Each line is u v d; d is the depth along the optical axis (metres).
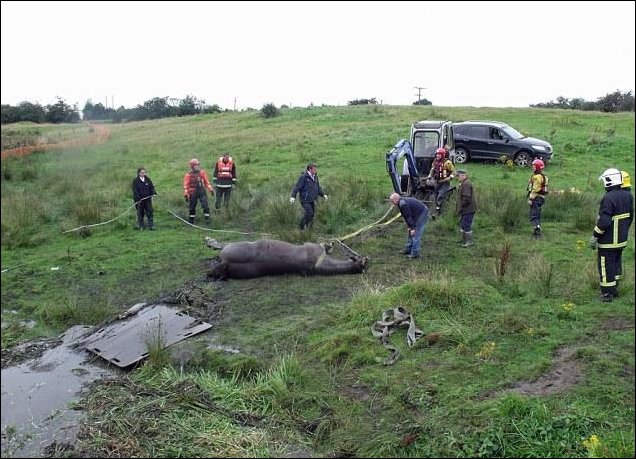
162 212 13.43
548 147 17.77
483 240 10.67
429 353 6.48
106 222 12.11
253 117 34.91
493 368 6.05
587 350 6.05
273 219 12.21
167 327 7.49
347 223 12.03
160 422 5.58
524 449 4.89
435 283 7.70
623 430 4.91
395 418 5.51
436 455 4.95
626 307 7.09
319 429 5.48
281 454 5.16
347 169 17.39
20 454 5.14
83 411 5.83
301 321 7.53
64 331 7.81
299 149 21.31
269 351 6.86
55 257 10.27
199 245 11.01
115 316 8.00
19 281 9.22
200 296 8.45
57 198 12.32
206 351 6.86
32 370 6.72
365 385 6.07
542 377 5.80
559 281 8.12
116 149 18.62
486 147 18.45
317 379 6.25
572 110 33.19
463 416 5.32
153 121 36.06
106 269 9.81
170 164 19.08
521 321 6.82
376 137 22.86
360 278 9.01
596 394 5.39
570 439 4.93
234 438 5.34
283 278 9.18
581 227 11.22
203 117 37.00
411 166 12.96
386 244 10.66
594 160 18.12
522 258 9.44
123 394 6.09
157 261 10.18
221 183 13.20
